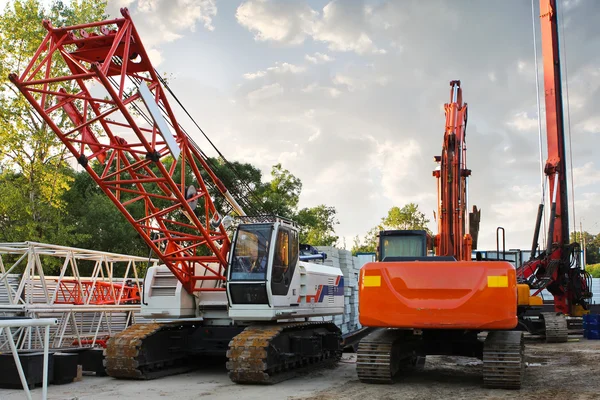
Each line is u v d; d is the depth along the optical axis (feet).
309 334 44.78
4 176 80.02
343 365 47.62
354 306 65.67
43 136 79.87
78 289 56.49
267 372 37.35
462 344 37.58
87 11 86.63
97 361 40.98
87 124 35.06
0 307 43.80
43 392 21.77
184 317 42.52
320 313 46.32
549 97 71.51
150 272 43.32
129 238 104.88
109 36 35.17
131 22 34.78
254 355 36.06
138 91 35.27
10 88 80.84
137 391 34.35
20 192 81.00
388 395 31.58
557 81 71.56
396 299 33.32
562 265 68.49
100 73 32.12
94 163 111.96
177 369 42.75
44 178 81.15
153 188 108.68
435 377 38.50
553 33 72.13
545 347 59.06
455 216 55.36
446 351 37.81
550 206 69.62
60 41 34.88
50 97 82.43
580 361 46.65
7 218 85.35
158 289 42.91
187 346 43.19
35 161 81.87
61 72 82.43
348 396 31.50
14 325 20.49
